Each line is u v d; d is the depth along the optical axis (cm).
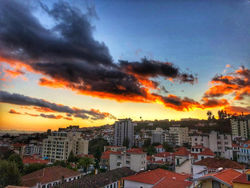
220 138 9419
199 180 2556
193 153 7212
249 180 2169
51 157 14112
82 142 15662
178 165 6172
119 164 7869
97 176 5275
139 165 7456
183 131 17038
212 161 4619
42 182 5275
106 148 14912
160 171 4531
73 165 9906
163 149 13150
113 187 5003
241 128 16912
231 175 2683
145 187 3844
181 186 3366
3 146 16350
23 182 5128
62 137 14175
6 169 4888
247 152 7738
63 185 4512
